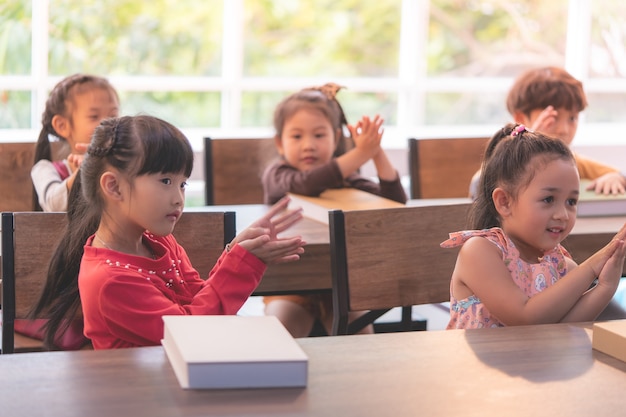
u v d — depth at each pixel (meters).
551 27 6.76
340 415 1.43
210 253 2.60
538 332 1.87
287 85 6.29
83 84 3.66
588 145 6.47
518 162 2.18
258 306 4.54
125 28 5.96
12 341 2.52
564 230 2.19
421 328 3.64
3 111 5.75
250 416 1.41
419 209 2.73
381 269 2.69
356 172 4.05
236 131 6.23
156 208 2.07
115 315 2.00
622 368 1.67
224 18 6.12
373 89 6.46
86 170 2.12
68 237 2.23
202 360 1.50
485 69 6.74
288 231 3.21
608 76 6.85
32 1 5.70
